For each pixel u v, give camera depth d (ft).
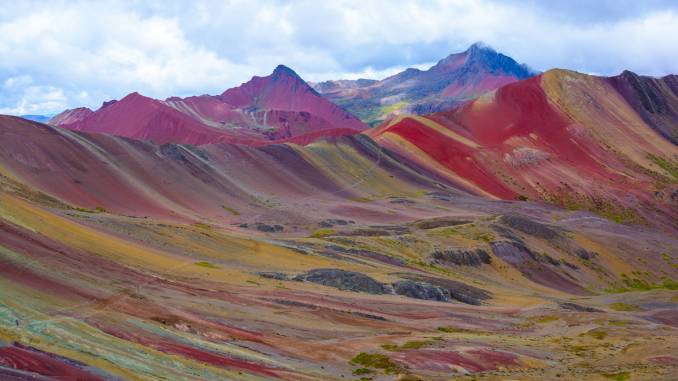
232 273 248.11
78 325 125.39
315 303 224.12
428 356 173.88
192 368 121.08
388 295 281.74
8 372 89.56
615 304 371.56
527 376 163.53
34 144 400.67
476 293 333.83
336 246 380.58
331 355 164.76
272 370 136.56
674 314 353.72
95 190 400.88
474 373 165.78
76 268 166.61
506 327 255.70
